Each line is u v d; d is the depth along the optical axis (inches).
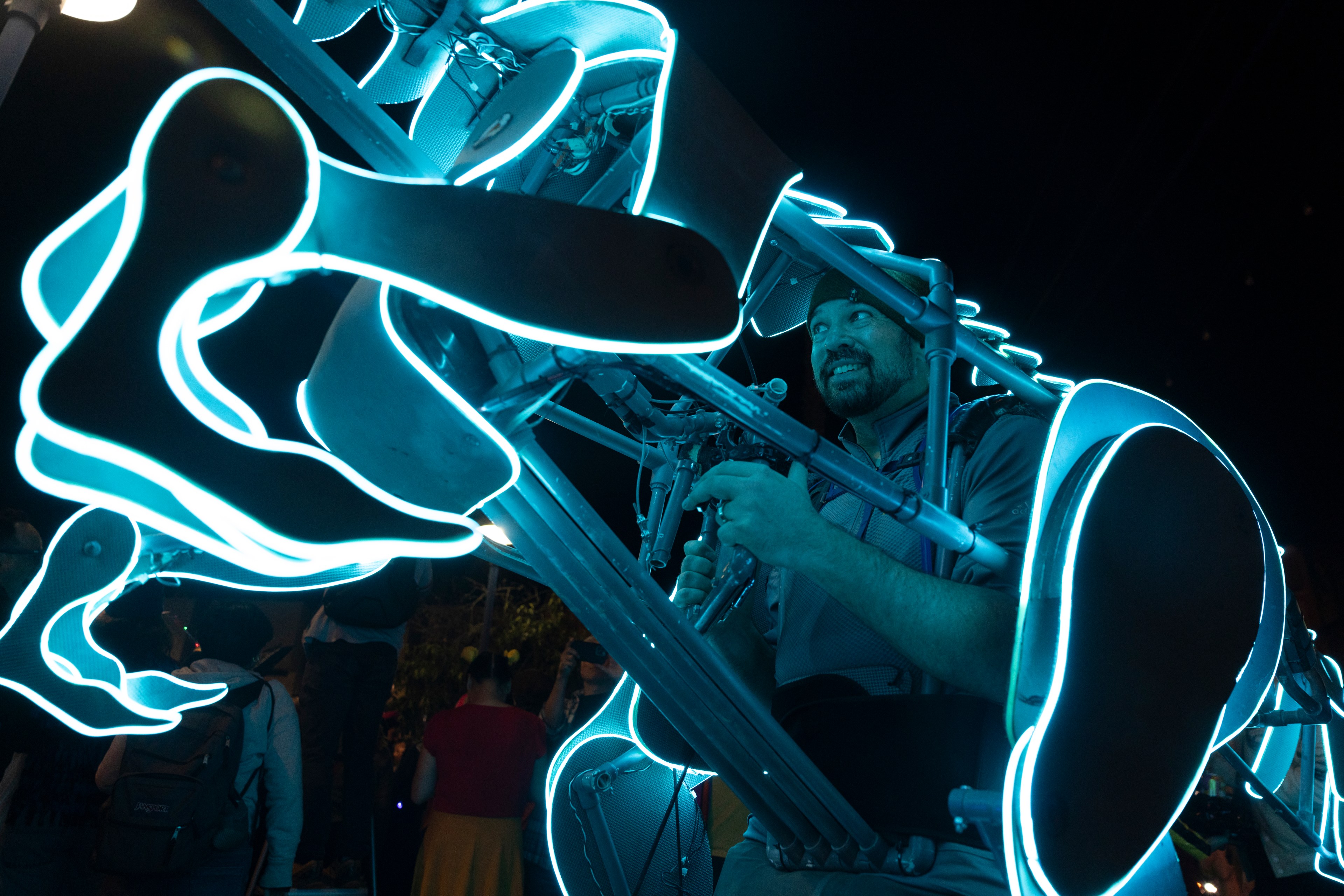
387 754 207.5
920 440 64.0
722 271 36.3
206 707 121.3
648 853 66.8
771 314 76.9
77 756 125.1
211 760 116.4
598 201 43.6
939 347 56.1
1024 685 44.1
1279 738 92.6
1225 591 49.0
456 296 31.5
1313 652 74.3
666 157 37.2
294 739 128.2
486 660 167.6
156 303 27.5
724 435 59.9
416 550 33.0
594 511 45.8
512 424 41.2
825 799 51.9
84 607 43.1
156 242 27.6
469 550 34.7
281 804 125.9
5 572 118.9
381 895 189.3
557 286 32.5
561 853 64.2
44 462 29.0
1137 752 44.3
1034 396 60.6
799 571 49.6
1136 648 44.6
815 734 57.4
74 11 107.3
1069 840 41.4
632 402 50.9
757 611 71.2
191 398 28.5
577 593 46.8
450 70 50.4
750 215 40.8
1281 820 115.0
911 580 49.8
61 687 42.1
